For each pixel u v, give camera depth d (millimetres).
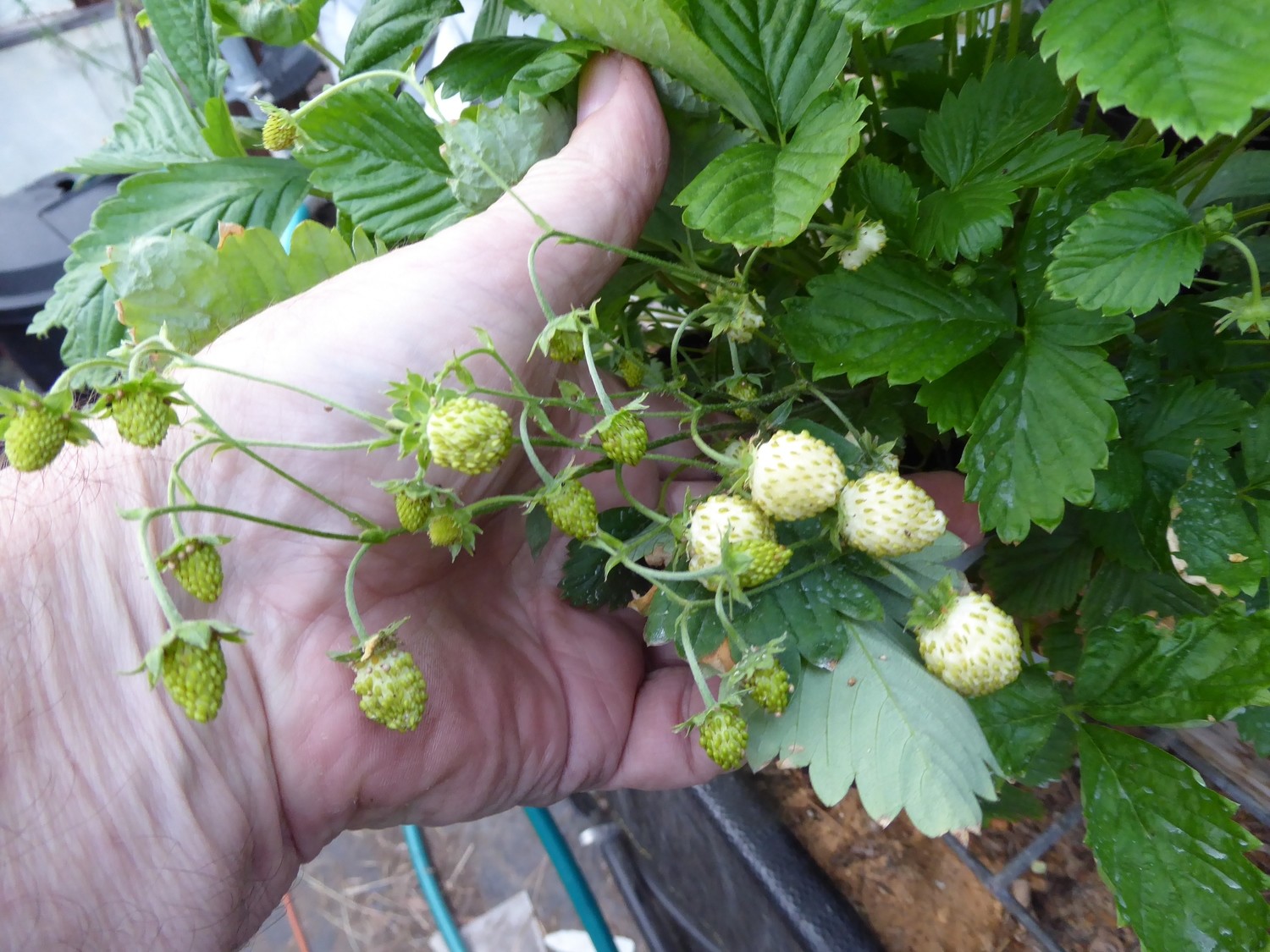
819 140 157
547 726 218
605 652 239
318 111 195
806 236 218
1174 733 221
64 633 145
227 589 161
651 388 177
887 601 177
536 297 172
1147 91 115
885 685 165
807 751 166
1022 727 184
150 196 225
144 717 147
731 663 185
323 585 168
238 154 236
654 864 344
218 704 122
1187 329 200
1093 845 172
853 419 214
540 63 178
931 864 252
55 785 141
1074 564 211
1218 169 191
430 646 190
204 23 217
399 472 168
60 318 224
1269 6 113
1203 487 173
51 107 625
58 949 138
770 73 171
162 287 178
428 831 436
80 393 181
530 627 231
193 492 157
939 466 239
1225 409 176
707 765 234
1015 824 240
